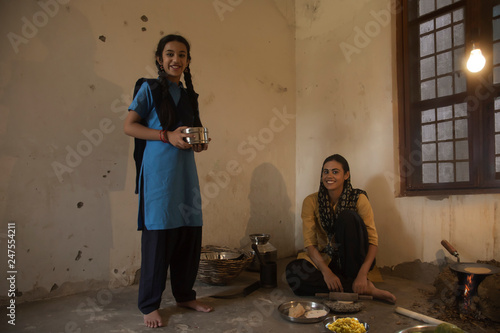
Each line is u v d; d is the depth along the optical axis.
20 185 2.42
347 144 3.59
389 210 3.21
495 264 2.50
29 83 2.46
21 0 2.43
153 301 2.08
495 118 2.65
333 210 2.77
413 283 2.93
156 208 2.07
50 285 2.54
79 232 2.67
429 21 3.07
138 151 2.24
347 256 2.53
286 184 4.07
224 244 3.49
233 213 3.57
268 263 2.85
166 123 2.09
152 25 3.07
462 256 2.73
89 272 2.72
